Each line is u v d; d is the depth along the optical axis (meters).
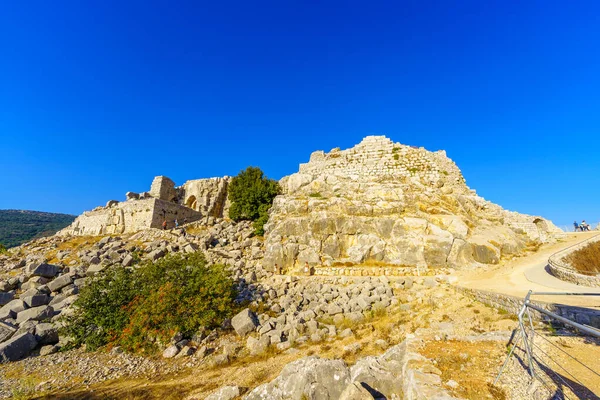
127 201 36.59
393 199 28.08
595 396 6.66
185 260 19.89
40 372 13.44
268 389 9.38
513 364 8.33
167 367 13.59
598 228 37.91
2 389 12.02
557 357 8.68
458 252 22.92
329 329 15.44
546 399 6.60
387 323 15.26
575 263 20.83
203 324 15.92
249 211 36.25
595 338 9.61
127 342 15.55
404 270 21.98
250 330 16.23
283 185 39.72
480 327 12.66
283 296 19.83
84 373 13.25
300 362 9.92
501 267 22.23
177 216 37.41
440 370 7.93
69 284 21.19
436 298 17.47
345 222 25.47
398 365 8.90
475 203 31.95
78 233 38.69
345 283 21.00
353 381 7.92
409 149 35.28
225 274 19.00
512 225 31.17
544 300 12.78
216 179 46.16
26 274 21.95
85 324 16.98
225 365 13.34
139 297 17.61
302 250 24.47
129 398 10.85
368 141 36.91
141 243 29.17
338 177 33.38
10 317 17.75
